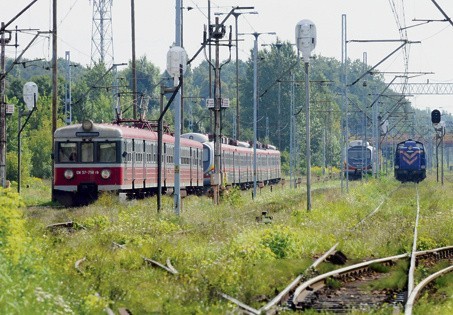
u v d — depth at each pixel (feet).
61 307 103.81
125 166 346.13
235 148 526.16
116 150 342.44
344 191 485.97
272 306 117.08
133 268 163.02
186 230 239.09
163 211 285.64
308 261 177.27
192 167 453.99
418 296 131.75
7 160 584.81
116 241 207.92
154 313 113.80
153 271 155.84
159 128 292.81
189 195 449.06
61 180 346.54
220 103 377.91
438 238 231.91
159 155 293.84
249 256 176.35
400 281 149.89
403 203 400.67
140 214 277.44
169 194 404.36
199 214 300.61
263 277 147.43
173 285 135.64
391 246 209.77
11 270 122.11
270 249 186.91
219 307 113.80
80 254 172.04
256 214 307.78
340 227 254.88
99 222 252.42
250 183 586.86
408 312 112.06
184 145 432.66
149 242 203.72
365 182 640.17
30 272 124.98
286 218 280.72
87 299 110.73
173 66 286.46
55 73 397.60
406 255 190.39
